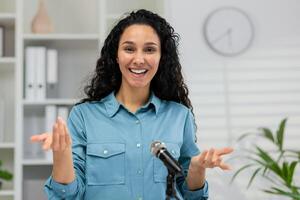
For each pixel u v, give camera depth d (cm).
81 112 157
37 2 318
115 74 162
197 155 152
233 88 309
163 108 160
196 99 307
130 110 155
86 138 152
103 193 145
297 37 313
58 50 313
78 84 312
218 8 311
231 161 304
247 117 308
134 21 150
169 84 163
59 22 317
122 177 146
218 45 310
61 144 126
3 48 300
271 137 276
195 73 308
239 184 301
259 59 311
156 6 314
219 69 309
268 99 309
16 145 275
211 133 306
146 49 147
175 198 124
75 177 138
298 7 313
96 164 147
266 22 313
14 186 275
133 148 149
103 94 162
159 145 126
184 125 160
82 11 319
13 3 315
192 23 309
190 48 309
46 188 139
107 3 320
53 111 287
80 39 289
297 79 310
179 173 121
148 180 147
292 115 308
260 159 300
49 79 291
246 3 313
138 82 147
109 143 149
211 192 300
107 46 160
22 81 282
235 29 311
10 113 310
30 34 285
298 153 273
